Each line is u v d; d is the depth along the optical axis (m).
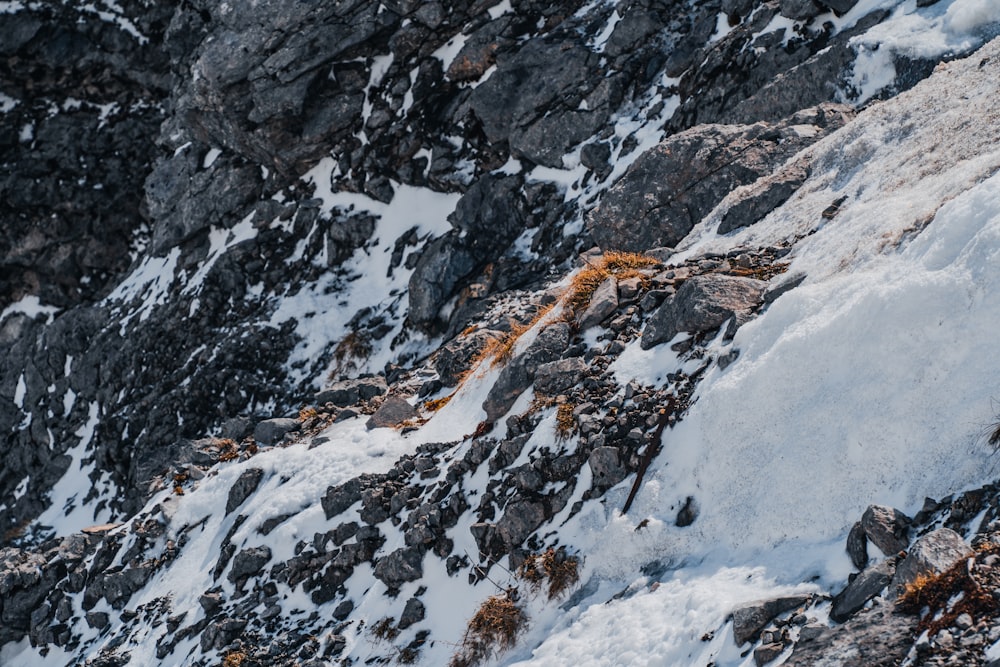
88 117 36.44
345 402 19.36
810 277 10.55
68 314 32.53
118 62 35.91
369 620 11.93
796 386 9.01
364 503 13.48
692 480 9.54
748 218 14.19
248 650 12.84
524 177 23.23
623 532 9.70
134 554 16.94
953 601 6.19
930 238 8.73
